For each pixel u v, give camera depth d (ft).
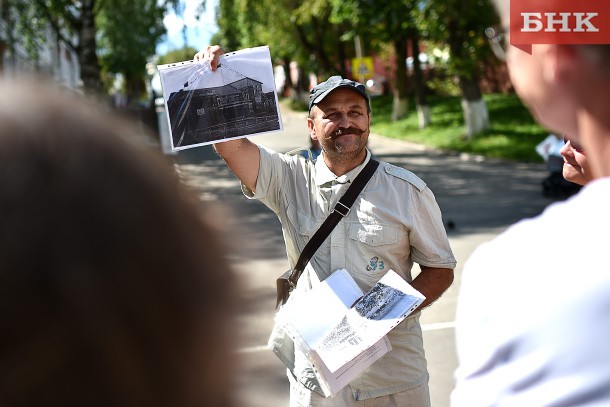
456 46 70.08
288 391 12.10
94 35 58.18
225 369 2.40
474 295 3.14
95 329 2.12
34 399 2.11
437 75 121.80
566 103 3.35
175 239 2.27
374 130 102.47
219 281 2.37
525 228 3.15
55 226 2.08
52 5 55.21
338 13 72.69
